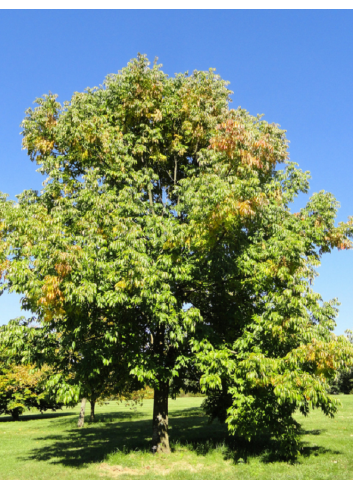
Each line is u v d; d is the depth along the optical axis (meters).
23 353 11.05
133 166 13.92
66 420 28.00
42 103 13.38
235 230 10.41
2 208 12.00
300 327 9.63
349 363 8.80
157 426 12.84
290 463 10.61
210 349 10.74
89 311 10.74
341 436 14.99
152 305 10.20
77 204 12.08
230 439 14.60
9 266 9.89
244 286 11.66
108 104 14.34
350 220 11.63
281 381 9.10
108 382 13.61
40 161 13.39
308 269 10.79
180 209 11.92
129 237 10.30
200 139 13.63
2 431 22.53
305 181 12.82
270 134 13.50
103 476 9.94
